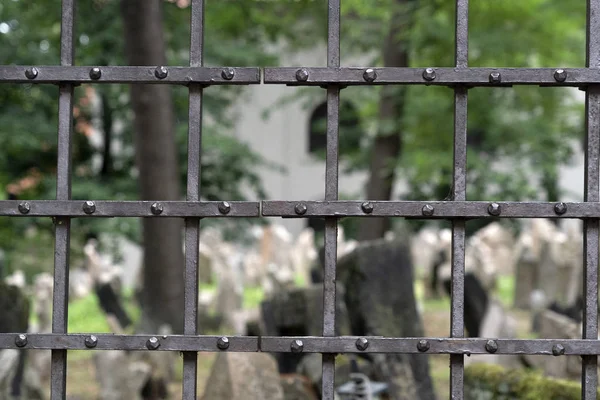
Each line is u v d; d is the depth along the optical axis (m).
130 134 22.42
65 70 3.44
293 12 18.58
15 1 14.76
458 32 3.43
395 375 7.33
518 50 16.48
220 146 21.41
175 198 12.18
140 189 12.14
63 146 3.46
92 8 15.76
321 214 3.39
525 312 17.12
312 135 37.75
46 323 14.52
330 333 3.43
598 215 3.36
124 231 20.66
